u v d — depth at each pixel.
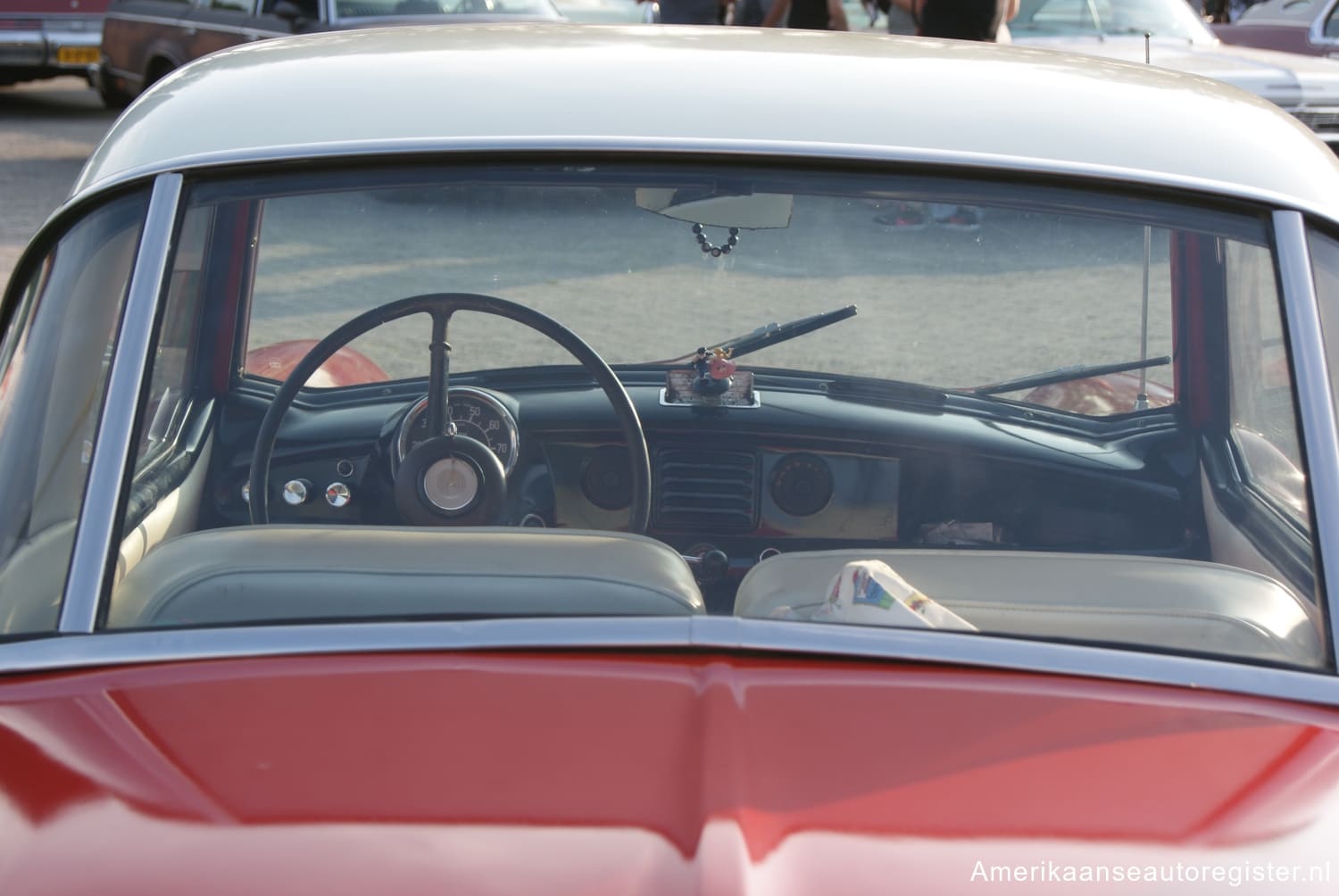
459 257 2.22
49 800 1.33
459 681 1.51
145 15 12.63
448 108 1.87
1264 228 1.76
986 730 1.45
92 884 1.23
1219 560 2.13
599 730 1.43
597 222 2.07
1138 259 2.15
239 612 1.67
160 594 1.68
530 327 2.38
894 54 2.15
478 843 1.27
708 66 2.02
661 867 1.25
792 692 1.50
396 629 1.59
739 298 2.29
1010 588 1.77
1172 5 9.94
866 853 1.27
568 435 2.64
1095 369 2.36
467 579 1.70
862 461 2.67
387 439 2.48
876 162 1.78
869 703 1.49
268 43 2.29
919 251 2.13
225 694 1.49
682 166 1.80
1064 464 2.43
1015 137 1.83
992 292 2.21
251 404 2.32
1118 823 1.32
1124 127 1.87
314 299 2.25
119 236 1.76
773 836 1.29
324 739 1.41
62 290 1.77
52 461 1.70
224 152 1.79
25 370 1.76
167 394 2.04
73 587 1.60
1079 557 1.85
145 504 1.82
